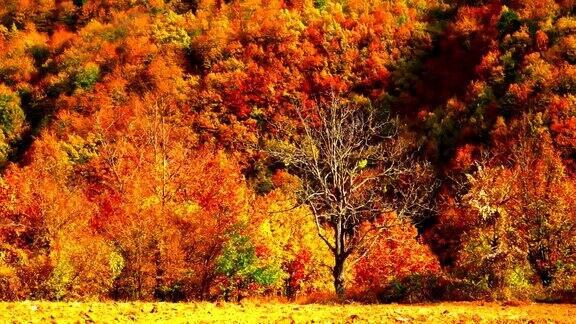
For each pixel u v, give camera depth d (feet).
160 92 245.04
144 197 70.23
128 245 60.34
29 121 257.55
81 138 188.03
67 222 73.97
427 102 246.47
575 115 168.66
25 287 60.59
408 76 259.19
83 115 247.50
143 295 59.77
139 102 224.53
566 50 206.49
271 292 66.95
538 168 83.41
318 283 96.07
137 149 100.83
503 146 156.04
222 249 58.75
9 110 247.70
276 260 71.15
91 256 59.77
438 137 186.29
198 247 59.57
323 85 258.37
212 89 253.65
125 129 159.74
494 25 252.83
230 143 230.48
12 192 76.74
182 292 59.98
